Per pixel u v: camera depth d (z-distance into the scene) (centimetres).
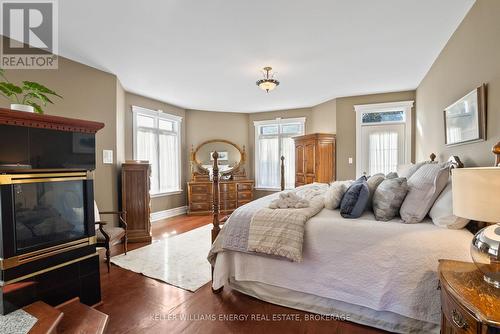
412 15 229
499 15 177
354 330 177
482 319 85
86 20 229
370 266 173
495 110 185
